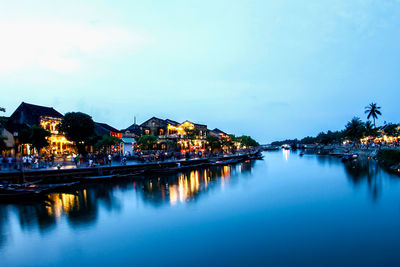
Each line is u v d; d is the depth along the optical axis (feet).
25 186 101.50
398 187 120.67
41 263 53.78
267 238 64.59
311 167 219.41
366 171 175.73
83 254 57.16
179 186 130.21
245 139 460.14
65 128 188.24
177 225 73.92
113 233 68.03
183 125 319.68
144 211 86.79
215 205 94.07
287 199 102.63
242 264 52.49
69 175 129.49
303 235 66.28
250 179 154.92
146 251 58.13
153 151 240.73
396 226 71.61
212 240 63.52
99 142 191.52
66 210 87.40
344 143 525.75
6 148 124.06
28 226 72.69
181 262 53.42
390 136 360.28
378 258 54.60
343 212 84.64
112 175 141.79
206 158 244.01
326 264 52.39
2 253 57.62
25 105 196.65
